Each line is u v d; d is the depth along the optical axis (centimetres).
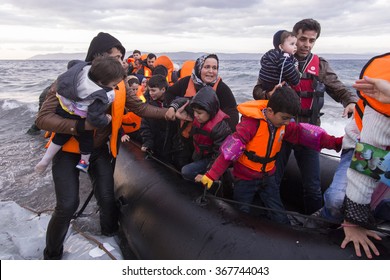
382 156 178
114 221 320
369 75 179
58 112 258
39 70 4797
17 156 582
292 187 342
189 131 304
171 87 344
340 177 227
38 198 427
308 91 304
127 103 308
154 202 276
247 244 214
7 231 333
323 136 258
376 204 211
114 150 296
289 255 202
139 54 950
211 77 303
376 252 192
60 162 272
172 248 241
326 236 211
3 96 1501
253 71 2956
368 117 183
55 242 275
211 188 287
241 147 240
